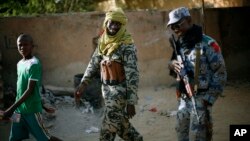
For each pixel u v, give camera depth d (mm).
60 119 6316
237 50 8664
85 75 4305
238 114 6340
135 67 3955
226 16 8547
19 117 4117
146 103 7172
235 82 8453
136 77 3938
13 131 4273
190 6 11039
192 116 3924
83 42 8062
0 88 6457
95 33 8055
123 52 3967
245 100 7137
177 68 4004
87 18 8008
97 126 5973
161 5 11508
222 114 6363
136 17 8234
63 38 8000
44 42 7934
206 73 3883
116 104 4004
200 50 3842
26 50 4125
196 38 3855
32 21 7824
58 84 8070
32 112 4141
